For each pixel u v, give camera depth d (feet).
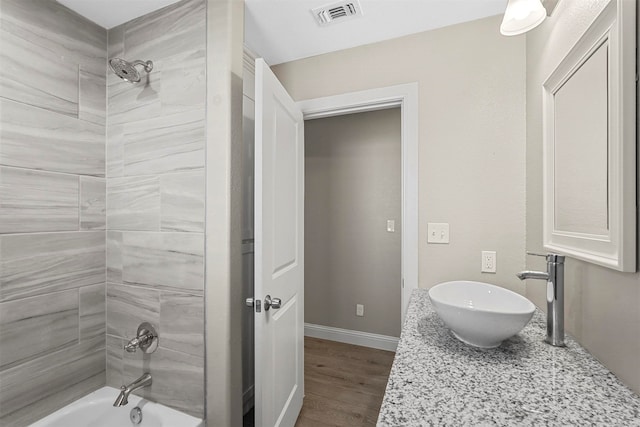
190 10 4.69
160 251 4.90
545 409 2.10
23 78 4.28
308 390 6.89
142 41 5.09
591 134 2.82
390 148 9.14
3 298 4.08
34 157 4.41
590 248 2.82
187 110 4.70
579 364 2.73
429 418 2.01
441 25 5.59
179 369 4.73
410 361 2.82
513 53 5.20
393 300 9.11
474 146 5.40
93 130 5.20
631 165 2.24
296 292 5.99
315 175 9.96
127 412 4.92
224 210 4.44
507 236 5.19
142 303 5.05
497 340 2.98
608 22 2.50
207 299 4.54
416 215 5.72
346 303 9.62
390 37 5.96
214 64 4.51
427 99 5.71
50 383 4.59
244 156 5.90
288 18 5.38
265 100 4.43
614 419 1.99
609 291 2.57
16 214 4.21
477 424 1.95
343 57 6.37
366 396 6.66
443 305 3.07
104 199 5.37
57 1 4.68
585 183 2.94
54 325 4.65
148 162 5.01
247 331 6.08
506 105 5.22
